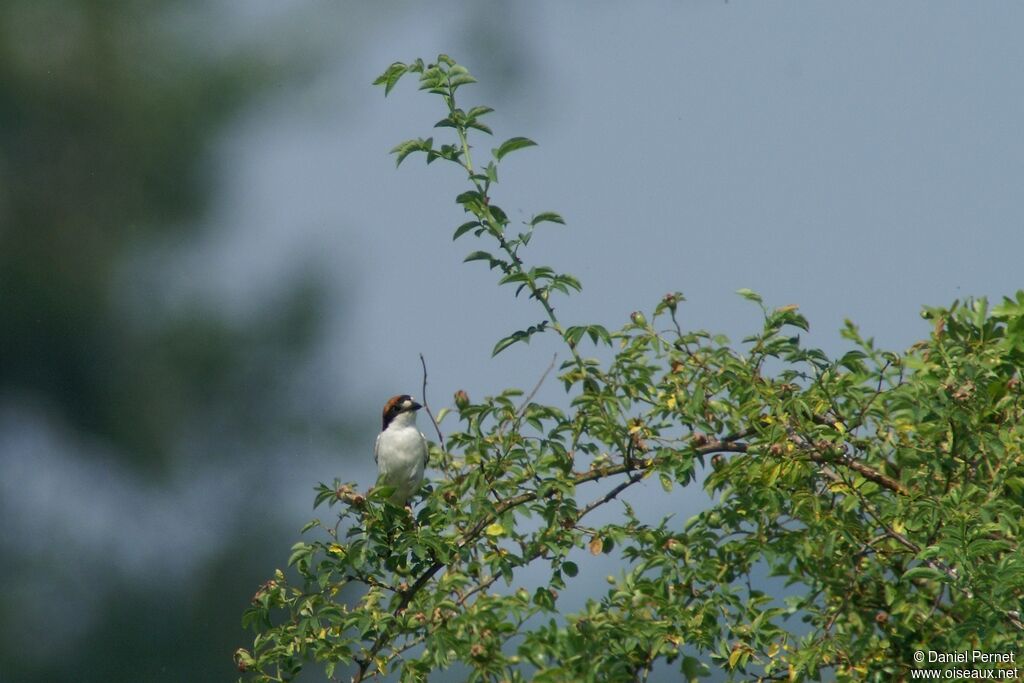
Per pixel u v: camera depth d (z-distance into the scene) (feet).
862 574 35.47
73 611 115.96
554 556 34.32
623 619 33.45
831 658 33.63
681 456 34.42
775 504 33.58
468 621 32.09
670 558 34.96
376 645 33.65
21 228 112.27
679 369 35.12
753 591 35.58
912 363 34.42
